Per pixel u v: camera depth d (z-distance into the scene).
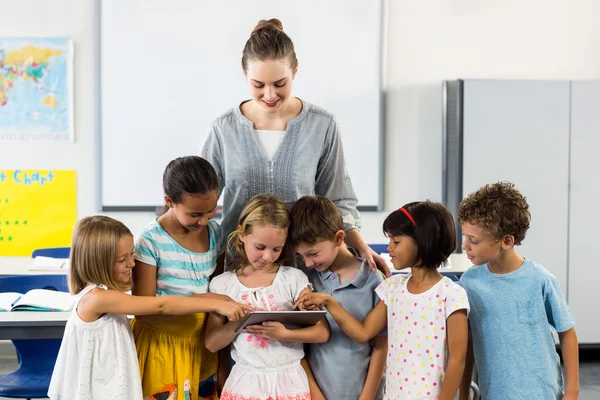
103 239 1.90
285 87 2.04
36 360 2.74
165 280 2.03
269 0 4.46
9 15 4.34
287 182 2.19
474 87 4.18
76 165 4.43
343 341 2.07
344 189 2.31
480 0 4.60
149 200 4.50
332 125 2.21
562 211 4.23
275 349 1.98
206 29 4.44
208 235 2.11
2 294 2.71
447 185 4.50
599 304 4.26
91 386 1.91
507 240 1.92
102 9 4.37
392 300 1.99
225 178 2.23
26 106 4.38
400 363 1.93
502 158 4.21
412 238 1.91
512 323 1.94
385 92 4.58
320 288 2.12
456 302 1.88
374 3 4.51
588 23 4.68
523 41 4.65
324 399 2.06
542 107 4.21
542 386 1.93
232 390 1.97
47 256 3.67
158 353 2.03
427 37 4.57
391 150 4.62
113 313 1.94
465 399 2.07
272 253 1.95
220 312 1.89
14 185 4.40
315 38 4.51
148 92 4.45
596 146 4.23
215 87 4.48
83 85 4.41
